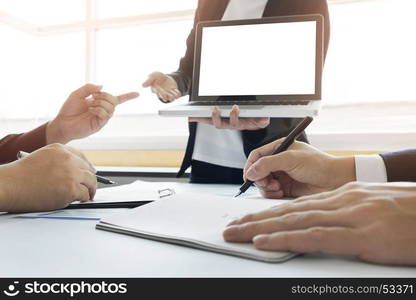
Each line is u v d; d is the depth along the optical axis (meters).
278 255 0.29
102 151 1.84
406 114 1.49
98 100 0.88
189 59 1.23
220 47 1.02
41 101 2.08
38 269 0.28
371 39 1.56
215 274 0.27
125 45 1.99
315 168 0.60
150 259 0.31
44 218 0.49
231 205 0.48
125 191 0.75
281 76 0.95
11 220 0.48
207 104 0.94
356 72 1.58
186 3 1.90
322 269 0.27
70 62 2.07
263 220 0.33
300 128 0.69
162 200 0.51
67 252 0.33
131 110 1.96
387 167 0.58
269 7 1.17
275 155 0.63
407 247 0.27
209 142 1.18
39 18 2.12
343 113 1.58
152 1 1.96
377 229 0.28
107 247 0.34
